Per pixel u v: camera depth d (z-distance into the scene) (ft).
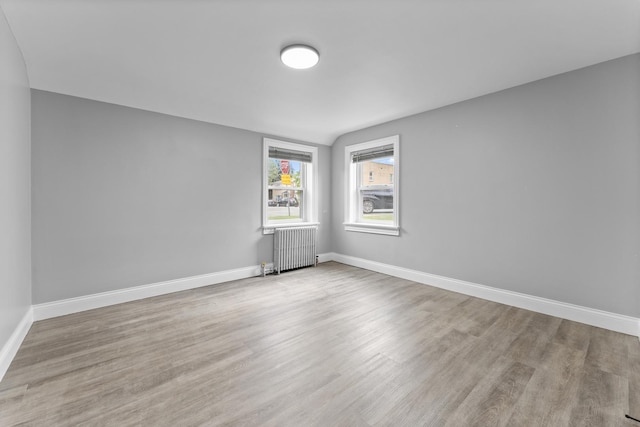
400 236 12.94
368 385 5.36
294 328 7.80
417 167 12.14
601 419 4.50
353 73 8.46
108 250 9.57
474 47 7.06
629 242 7.35
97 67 7.95
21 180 7.18
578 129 8.07
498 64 7.89
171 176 10.93
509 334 7.39
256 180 13.44
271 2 5.43
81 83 8.59
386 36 6.59
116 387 5.28
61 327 7.82
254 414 4.62
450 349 6.66
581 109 8.01
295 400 4.95
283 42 6.83
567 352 6.50
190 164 11.41
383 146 13.69
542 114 8.71
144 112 10.30
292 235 14.23
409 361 6.16
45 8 5.55
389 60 7.70
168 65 7.94
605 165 7.66
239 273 12.86
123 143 9.86
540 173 8.77
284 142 14.38
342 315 8.69
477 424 4.41
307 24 6.14
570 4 5.50
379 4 5.50
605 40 6.70
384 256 13.71
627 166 7.34
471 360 6.20
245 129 13.05
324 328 7.79
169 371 5.80
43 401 4.89
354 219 15.56
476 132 10.25
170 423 4.42
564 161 8.32
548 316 8.54
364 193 15.16
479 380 5.51
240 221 12.91
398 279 12.70
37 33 6.39
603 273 7.72
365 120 13.05
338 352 6.54
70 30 6.30
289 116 12.41
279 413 4.64
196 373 5.73
